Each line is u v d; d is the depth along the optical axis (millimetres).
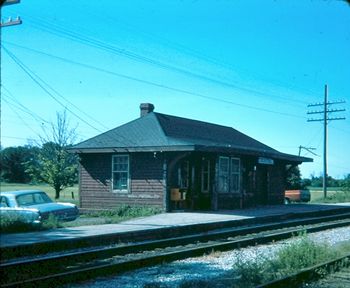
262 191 29484
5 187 60938
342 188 49062
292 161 31438
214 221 18109
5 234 13781
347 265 10336
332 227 20312
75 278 8977
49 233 14008
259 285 7637
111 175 24141
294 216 24000
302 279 8609
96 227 15719
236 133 32656
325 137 45594
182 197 22938
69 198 42969
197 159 24688
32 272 9711
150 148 22438
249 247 14062
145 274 9711
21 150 68688
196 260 11570
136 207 22969
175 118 27625
